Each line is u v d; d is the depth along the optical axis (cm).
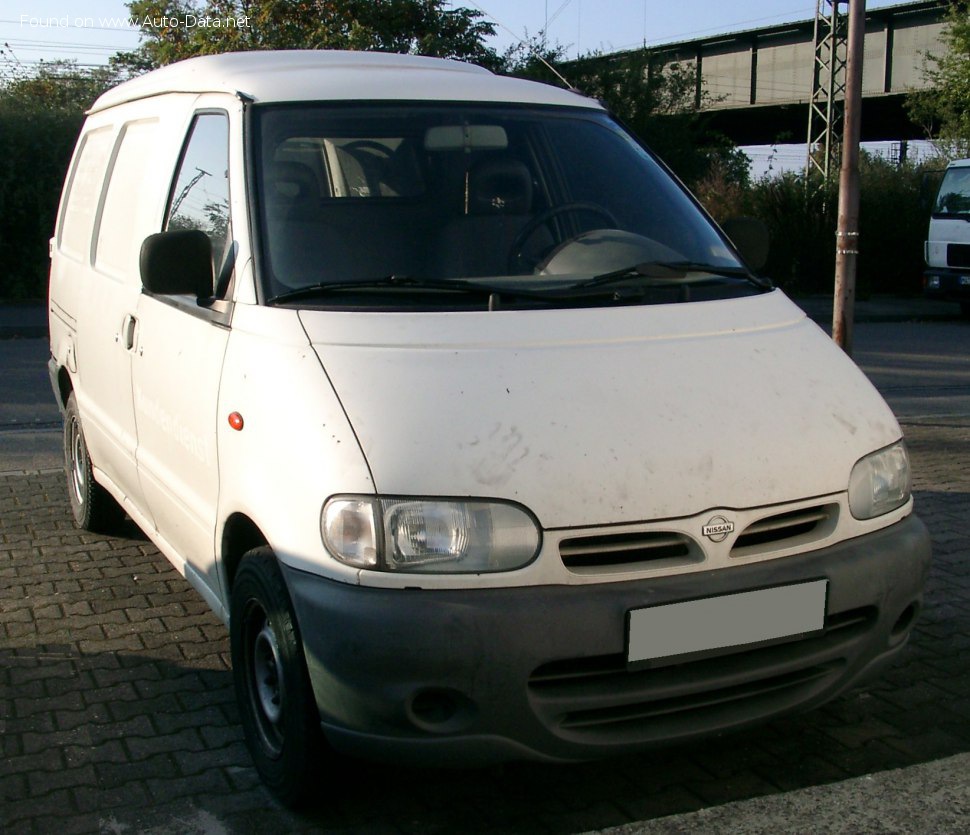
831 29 2995
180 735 386
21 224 2008
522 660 287
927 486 718
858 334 1809
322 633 293
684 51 4381
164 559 566
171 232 366
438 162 401
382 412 306
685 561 306
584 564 299
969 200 2003
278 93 406
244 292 358
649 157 459
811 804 337
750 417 325
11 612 496
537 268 378
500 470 296
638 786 355
